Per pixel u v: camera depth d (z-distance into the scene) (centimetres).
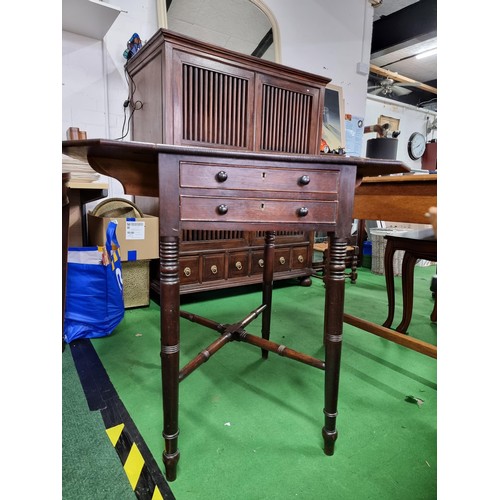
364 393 111
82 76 199
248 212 74
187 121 157
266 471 79
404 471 79
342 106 310
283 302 204
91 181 168
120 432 89
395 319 181
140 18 209
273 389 112
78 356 129
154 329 156
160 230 69
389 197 125
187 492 72
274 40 260
